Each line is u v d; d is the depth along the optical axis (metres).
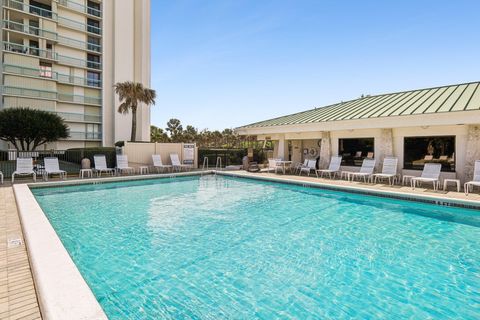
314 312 3.49
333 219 7.71
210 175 17.47
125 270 4.61
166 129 60.66
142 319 3.32
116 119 35.41
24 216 5.98
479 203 7.91
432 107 11.77
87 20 34.53
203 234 6.40
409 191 10.05
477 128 10.69
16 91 28.75
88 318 2.44
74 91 33.41
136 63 37.97
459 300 3.76
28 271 3.70
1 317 2.69
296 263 4.90
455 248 5.60
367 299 3.79
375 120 12.75
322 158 15.78
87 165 14.78
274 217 7.89
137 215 8.05
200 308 3.56
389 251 5.45
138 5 37.88
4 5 28.33
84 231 6.59
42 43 30.56
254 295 3.87
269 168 17.59
